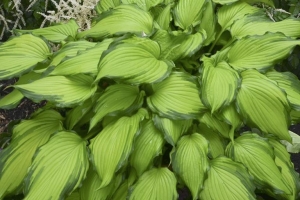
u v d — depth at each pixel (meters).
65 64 1.08
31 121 1.16
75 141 1.07
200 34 1.19
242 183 0.99
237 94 1.05
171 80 1.09
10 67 1.17
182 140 1.05
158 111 1.03
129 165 1.07
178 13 1.32
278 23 1.26
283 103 1.04
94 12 1.50
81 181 0.98
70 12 1.47
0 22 1.89
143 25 1.25
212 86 1.04
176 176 1.01
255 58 1.15
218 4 1.39
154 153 1.01
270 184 1.00
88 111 1.15
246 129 1.40
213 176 1.00
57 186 0.97
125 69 1.01
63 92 1.07
